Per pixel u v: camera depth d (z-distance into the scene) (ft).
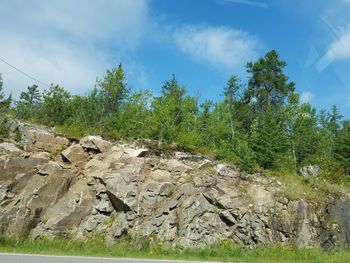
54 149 80.64
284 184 85.35
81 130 92.27
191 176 79.46
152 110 132.16
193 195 74.74
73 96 134.41
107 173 76.07
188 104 145.18
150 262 43.50
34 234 67.10
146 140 93.91
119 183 73.87
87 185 75.10
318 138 151.94
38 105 140.77
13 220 67.10
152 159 80.74
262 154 106.32
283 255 59.72
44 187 71.67
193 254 57.72
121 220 70.74
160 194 74.38
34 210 69.15
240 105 183.01
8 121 87.15
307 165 116.26
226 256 56.65
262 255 59.93
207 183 77.87
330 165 112.47
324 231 77.92
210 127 144.25
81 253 50.11
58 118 118.52
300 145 137.59
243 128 171.22
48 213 70.13
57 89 130.00
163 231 69.62
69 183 74.38
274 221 75.77
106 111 134.62
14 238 60.95
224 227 72.69
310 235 75.97
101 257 46.65
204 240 69.51
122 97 137.90
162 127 113.19
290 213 77.77
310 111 149.48
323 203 82.53
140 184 75.51
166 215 71.82
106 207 72.54
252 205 77.25
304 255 59.06
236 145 125.29
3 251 48.75
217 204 75.05
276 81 191.42
